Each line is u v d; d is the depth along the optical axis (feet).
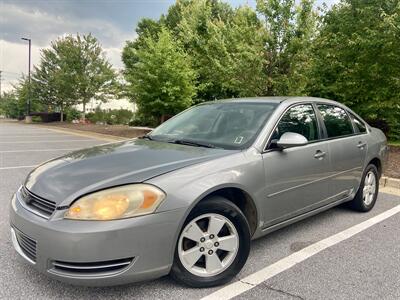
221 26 46.01
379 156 16.57
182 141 11.89
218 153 10.30
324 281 9.98
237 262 9.78
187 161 9.60
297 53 35.37
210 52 45.44
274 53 36.24
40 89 97.40
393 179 21.38
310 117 13.23
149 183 8.51
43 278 9.81
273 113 11.89
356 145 14.88
